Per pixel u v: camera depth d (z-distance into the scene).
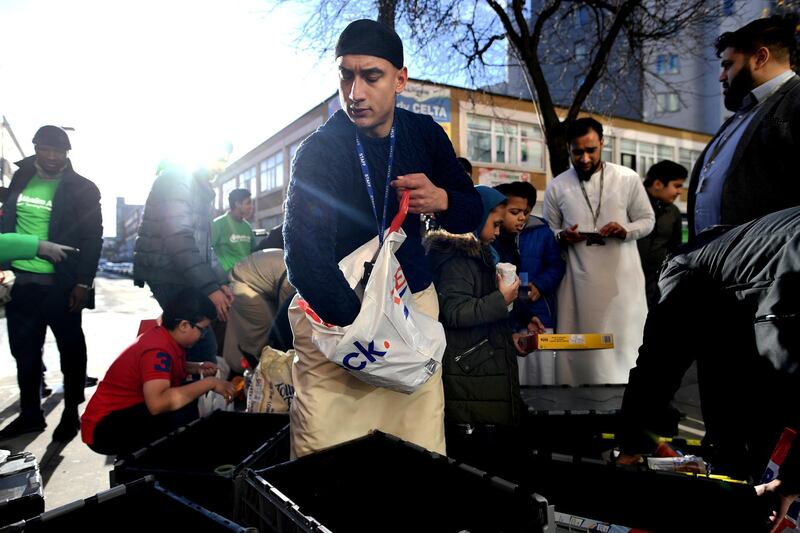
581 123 3.39
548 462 1.56
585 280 3.41
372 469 1.43
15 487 1.49
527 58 6.89
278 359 2.62
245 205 5.38
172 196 2.74
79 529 1.10
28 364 3.20
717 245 1.60
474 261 2.11
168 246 2.73
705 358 1.74
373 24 1.44
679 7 7.03
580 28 8.54
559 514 1.44
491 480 1.15
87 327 8.26
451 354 2.04
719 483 1.33
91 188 3.32
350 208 1.53
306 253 1.34
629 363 3.38
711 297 1.66
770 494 1.32
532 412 2.21
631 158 26.42
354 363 1.35
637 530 1.35
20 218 3.17
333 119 1.57
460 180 1.73
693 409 3.59
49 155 3.17
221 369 3.48
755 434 1.60
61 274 3.13
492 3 6.67
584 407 2.40
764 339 1.38
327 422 1.55
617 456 1.93
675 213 4.78
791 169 1.81
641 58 7.99
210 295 2.70
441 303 2.04
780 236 1.37
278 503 1.12
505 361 2.04
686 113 31.33
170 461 1.92
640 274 3.49
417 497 1.33
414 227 1.72
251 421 2.24
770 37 1.93
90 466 2.70
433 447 1.67
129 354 2.43
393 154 1.58
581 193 3.51
